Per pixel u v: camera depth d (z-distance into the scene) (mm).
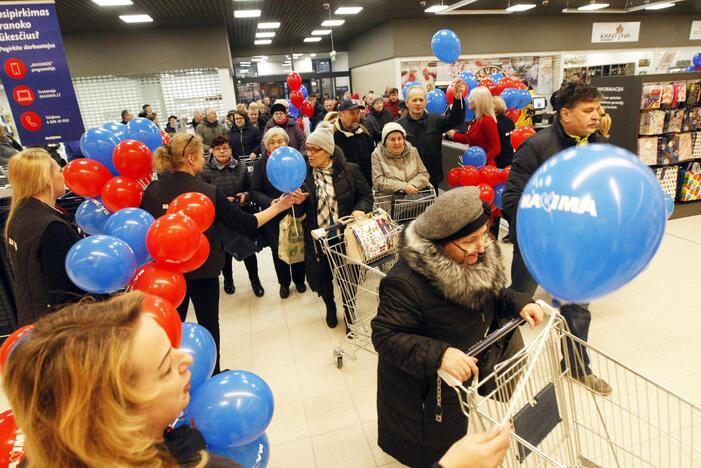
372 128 6613
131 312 636
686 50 14797
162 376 634
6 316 3102
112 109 10945
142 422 584
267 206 3230
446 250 1358
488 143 4047
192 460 717
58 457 571
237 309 3686
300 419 2342
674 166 4969
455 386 1161
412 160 3549
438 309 1361
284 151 2611
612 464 1813
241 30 12312
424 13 11633
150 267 1629
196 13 9430
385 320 1365
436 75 12898
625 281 863
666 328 2877
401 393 1487
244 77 15492
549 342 1377
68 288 1655
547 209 865
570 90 2189
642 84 4504
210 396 1149
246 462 1223
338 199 2945
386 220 2541
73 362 550
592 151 875
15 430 917
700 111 4695
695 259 3889
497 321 1537
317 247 2924
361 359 2834
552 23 13188
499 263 1425
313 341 3090
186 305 2387
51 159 1774
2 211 2996
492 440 903
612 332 2875
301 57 19859
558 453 1502
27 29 2732
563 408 1429
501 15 12766
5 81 2775
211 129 6340
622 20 13727
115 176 2301
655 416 2070
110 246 1508
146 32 10609
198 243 1615
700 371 2438
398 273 1395
